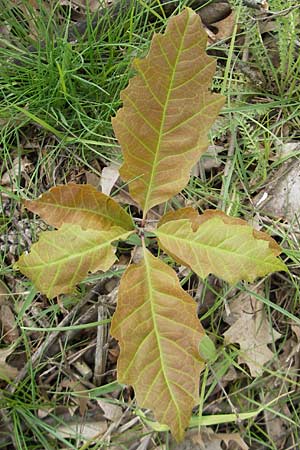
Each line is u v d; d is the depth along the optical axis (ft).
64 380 1.14
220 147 1.24
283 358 1.13
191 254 0.91
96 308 1.14
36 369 1.12
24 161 1.27
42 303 1.17
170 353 0.89
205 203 1.21
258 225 1.18
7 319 1.17
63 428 1.10
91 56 1.24
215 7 1.34
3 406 1.09
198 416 1.06
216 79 1.29
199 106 0.90
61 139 1.25
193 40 0.86
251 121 1.27
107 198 0.95
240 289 1.12
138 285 0.91
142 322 0.89
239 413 1.09
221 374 1.09
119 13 1.26
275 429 1.10
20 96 1.22
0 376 1.09
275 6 1.22
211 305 1.14
